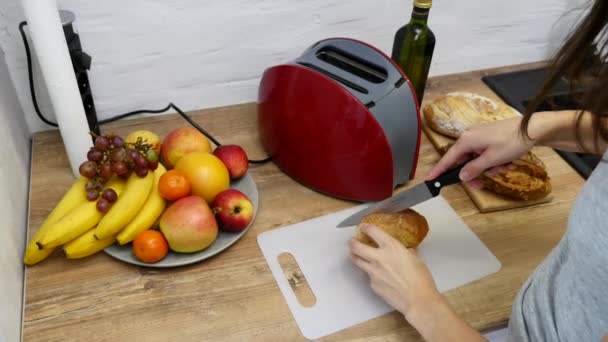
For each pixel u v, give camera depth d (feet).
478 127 2.39
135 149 2.21
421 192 2.32
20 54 2.60
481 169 2.32
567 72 1.66
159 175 2.34
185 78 3.05
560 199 2.70
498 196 2.64
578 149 2.36
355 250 2.13
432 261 2.35
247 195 2.54
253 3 2.89
